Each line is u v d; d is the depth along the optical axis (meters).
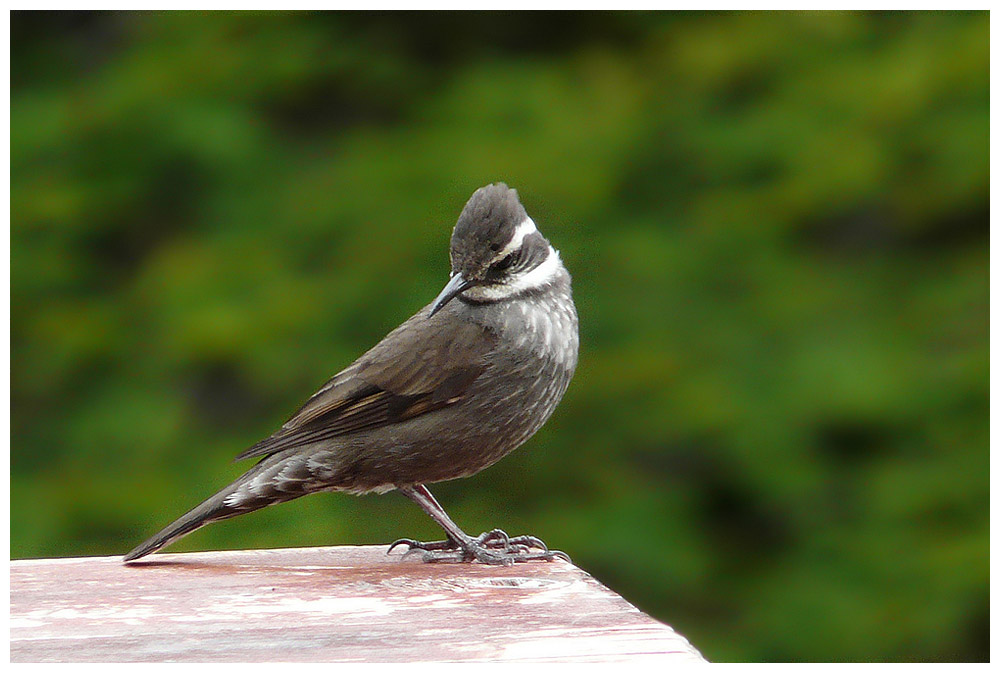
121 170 13.80
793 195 13.31
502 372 7.70
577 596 5.91
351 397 7.68
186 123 13.72
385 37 14.44
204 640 5.25
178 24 14.30
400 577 6.41
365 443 7.66
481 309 7.82
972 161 13.13
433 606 5.73
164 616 5.63
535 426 7.94
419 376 7.67
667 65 14.17
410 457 7.70
